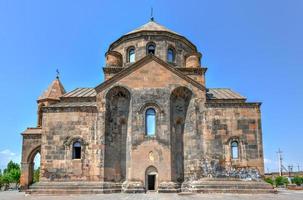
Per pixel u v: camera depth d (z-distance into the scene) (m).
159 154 30.88
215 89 38.44
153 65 33.25
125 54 38.16
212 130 31.66
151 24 40.94
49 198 25.27
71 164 31.12
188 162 31.73
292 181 68.38
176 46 38.12
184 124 32.94
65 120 32.28
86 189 29.44
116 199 23.22
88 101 35.34
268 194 28.39
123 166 31.95
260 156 31.02
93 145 31.44
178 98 33.59
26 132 40.91
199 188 29.11
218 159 30.92
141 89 32.62
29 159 40.38
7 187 58.81
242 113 32.03
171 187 29.70
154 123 31.95
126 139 32.59
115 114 33.03
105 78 35.56
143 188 29.92
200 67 36.06
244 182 29.81
